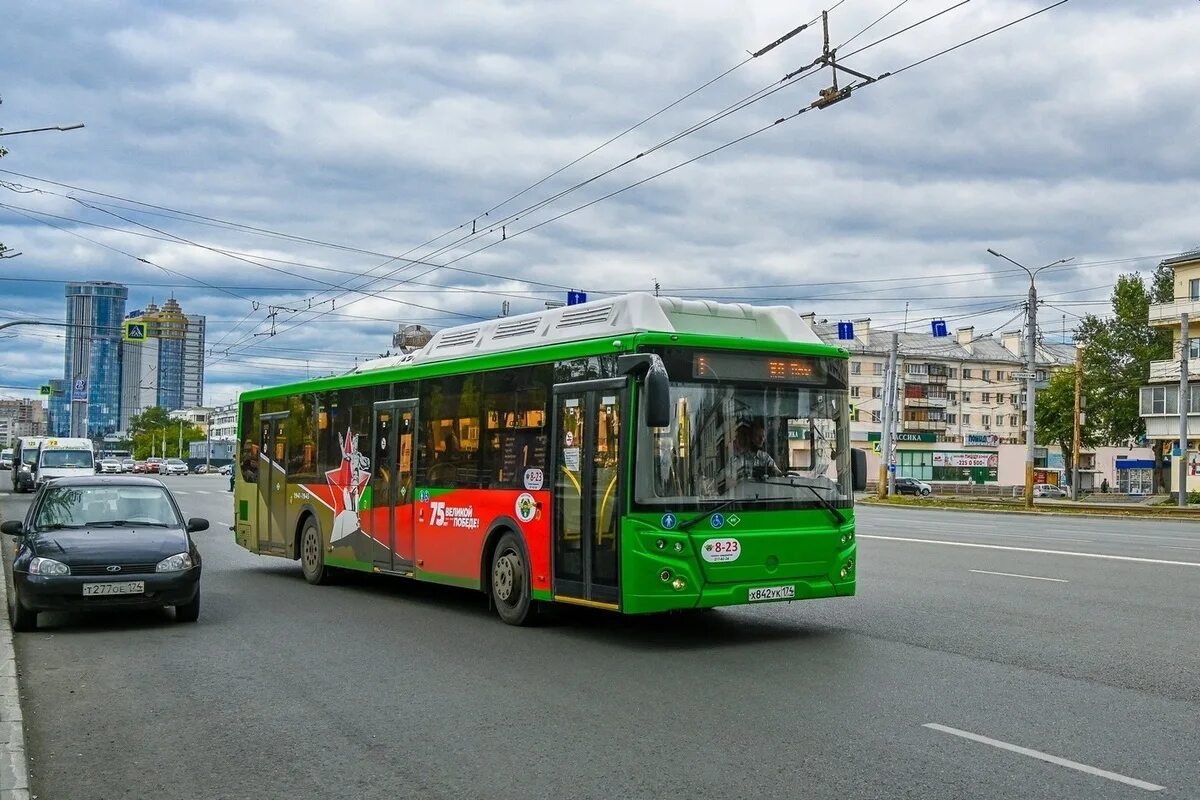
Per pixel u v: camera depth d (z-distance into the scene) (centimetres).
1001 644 1008
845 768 607
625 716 739
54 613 1284
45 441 4906
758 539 1023
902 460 10319
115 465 9444
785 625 1140
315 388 1662
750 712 745
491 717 745
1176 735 676
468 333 1340
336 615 1269
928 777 589
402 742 684
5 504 3888
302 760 649
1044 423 8862
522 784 591
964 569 1705
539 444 1131
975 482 10188
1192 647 988
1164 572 1650
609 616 1229
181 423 13875
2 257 2320
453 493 1280
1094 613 1207
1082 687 818
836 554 1068
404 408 1402
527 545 1141
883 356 10806
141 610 1271
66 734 723
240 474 1917
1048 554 1992
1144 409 6738
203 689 855
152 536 1184
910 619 1173
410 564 1370
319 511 1616
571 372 1089
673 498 997
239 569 1861
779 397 1062
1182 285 6525
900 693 802
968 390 11294
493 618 1234
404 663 953
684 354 1020
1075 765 610
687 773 603
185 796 588
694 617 1207
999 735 677
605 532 1023
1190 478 6425
